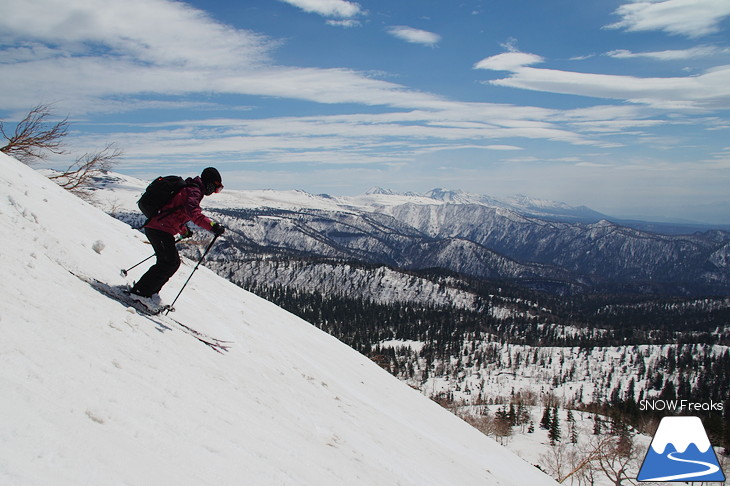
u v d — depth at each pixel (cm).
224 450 339
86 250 732
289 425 518
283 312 1612
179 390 403
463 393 15275
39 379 282
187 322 720
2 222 572
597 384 16638
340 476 447
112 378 343
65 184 2203
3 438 209
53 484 198
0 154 1121
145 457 266
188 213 590
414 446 858
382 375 1585
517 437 7069
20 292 401
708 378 15862
